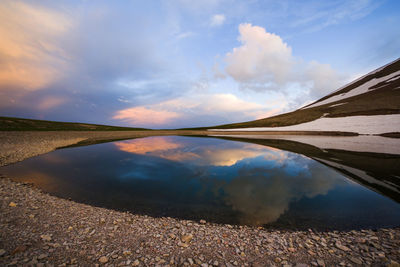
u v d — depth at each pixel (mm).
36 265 4738
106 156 23031
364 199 10070
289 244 6152
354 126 51750
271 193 11195
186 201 10070
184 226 7438
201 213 8688
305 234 6836
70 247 5684
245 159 21266
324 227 7348
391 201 9750
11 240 5809
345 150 25906
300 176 14547
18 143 29172
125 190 11742
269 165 18297
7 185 11828
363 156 21656
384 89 76812
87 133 57938
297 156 22562
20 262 4785
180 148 30359
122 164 18875
